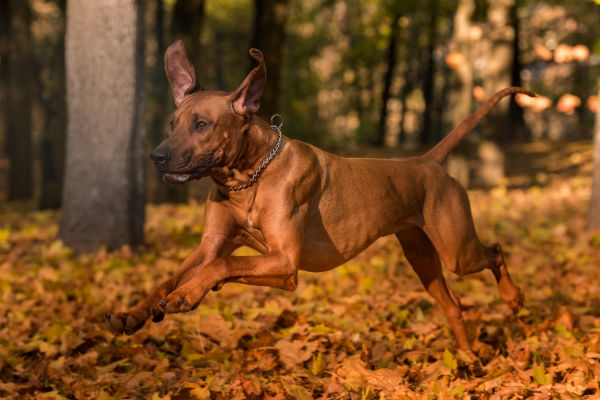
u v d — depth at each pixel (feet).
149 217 37.42
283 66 102.37
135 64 26.76
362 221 12.54
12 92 59.11
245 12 100.01
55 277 22.34
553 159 74.84
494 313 17.93
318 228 12.03
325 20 113.50
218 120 10.61
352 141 116.88
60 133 46.11
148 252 27.61
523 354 13.92
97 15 26.07
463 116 54.49
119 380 12.76
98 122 26.48
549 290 20.48
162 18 69.15
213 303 19.25
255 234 11.69
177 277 11.23
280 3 43.34
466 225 14.26
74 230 26.78
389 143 147.33
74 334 15.81
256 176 11.21
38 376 13.34
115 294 20.02
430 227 13.92
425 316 17.97
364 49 85.81
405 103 113.19
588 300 19.20
